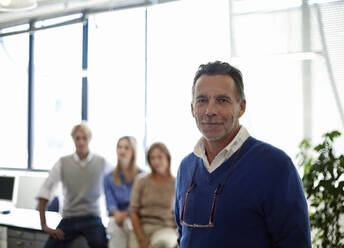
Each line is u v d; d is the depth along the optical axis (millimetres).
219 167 1145
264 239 1073
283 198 1036
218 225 1099
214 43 3629
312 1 3189
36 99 4875
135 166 3137
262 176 1063
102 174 3197
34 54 4789
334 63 3121
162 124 3904
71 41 4520
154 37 3957
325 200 2404
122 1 4129
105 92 4297
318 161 2523
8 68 4938
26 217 3727
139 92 4055
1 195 4035
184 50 3783
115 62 4223
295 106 3279
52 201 3463
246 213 1068
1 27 4949
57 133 4906
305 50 3225
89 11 4383
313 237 2689
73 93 4578
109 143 4223
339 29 3090
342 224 2584
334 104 3129
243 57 3480
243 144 1154
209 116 1118
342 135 3074
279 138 3338
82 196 3195
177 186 1332
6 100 4973
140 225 2932
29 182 4227
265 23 3389
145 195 2955
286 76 3311
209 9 3645
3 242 3498
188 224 1188
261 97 3406
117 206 3092
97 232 3158
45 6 4359
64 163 3229
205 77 1146
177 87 3828
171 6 3850
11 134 4953
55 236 3234
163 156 2969
